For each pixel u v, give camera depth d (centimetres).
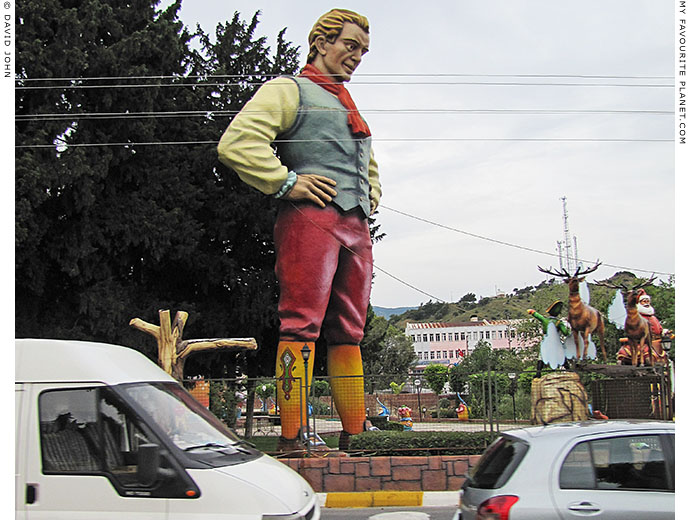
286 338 1800
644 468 605
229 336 2727
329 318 1962
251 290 2664
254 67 2928
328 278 1838
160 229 2359
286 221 1845
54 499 611
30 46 1978
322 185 1838
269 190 1797
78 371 649
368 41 1972
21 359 655
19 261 2114
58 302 2445
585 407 1622
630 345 2212
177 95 2686
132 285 2509
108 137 2241
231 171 2597
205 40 2962
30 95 2064
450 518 1127
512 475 608
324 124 1878
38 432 629
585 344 1983
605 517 581
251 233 2717
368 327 4244
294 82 1883
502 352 6272
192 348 1623
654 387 1728
